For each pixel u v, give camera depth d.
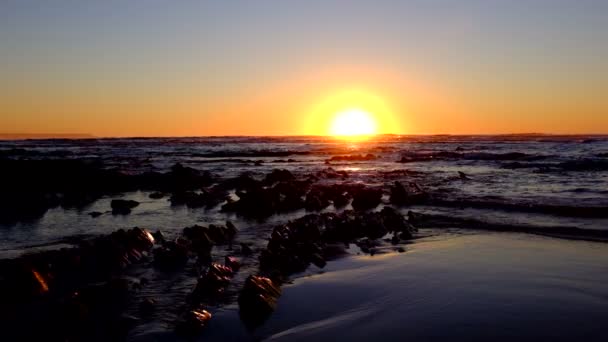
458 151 60.91
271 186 26.72
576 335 6.05
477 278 8.62
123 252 10.56
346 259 10.65
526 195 19.27
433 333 6.29
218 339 6.49
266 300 7.62
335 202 19.64
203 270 9.76
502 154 48.56
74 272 9.63
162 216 16.97
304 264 10.17
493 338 6.06
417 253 10.87
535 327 6.32
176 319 7.17
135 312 7.45
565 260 9.70
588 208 15.35
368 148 78.94
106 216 17.00
